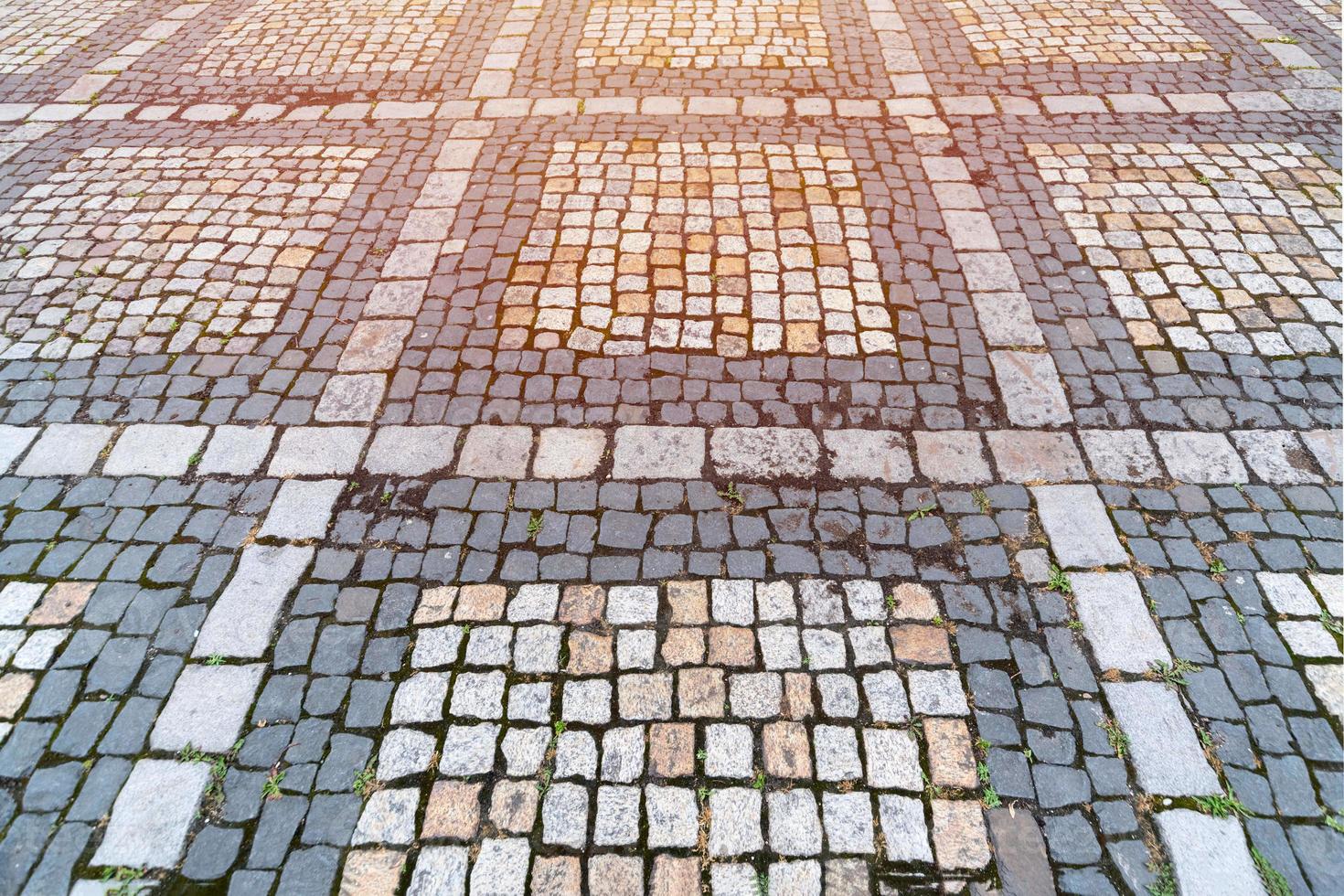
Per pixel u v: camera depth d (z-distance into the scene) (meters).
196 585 3.52
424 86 6.74
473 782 2.95
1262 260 4.99
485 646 3.30
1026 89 6.52
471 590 3.49
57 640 3.34
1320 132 6.00
